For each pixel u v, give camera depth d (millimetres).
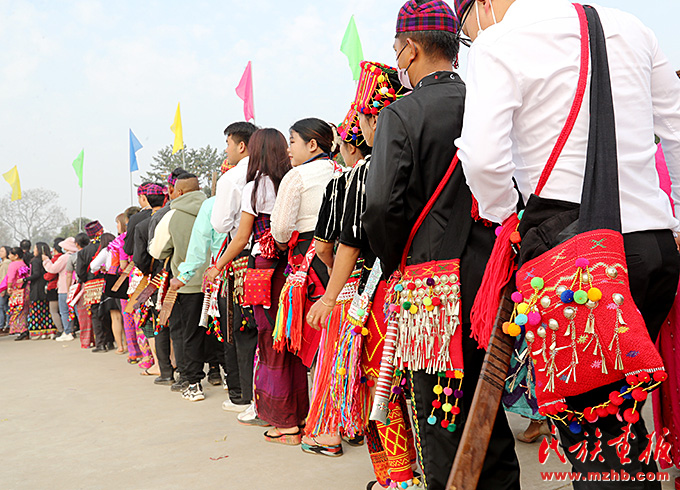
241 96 6969
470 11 1523
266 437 3207
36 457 3152
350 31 6797
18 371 6215
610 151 1208
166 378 5027
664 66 1380
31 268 9719
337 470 2695
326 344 2217
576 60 1249
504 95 1254
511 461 1568
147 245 4949
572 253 1164
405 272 1604
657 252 1238
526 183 1309
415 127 1542
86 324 7977
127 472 2826
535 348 1191
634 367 1098
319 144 2973
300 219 2867
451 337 1507
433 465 1578
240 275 3512
